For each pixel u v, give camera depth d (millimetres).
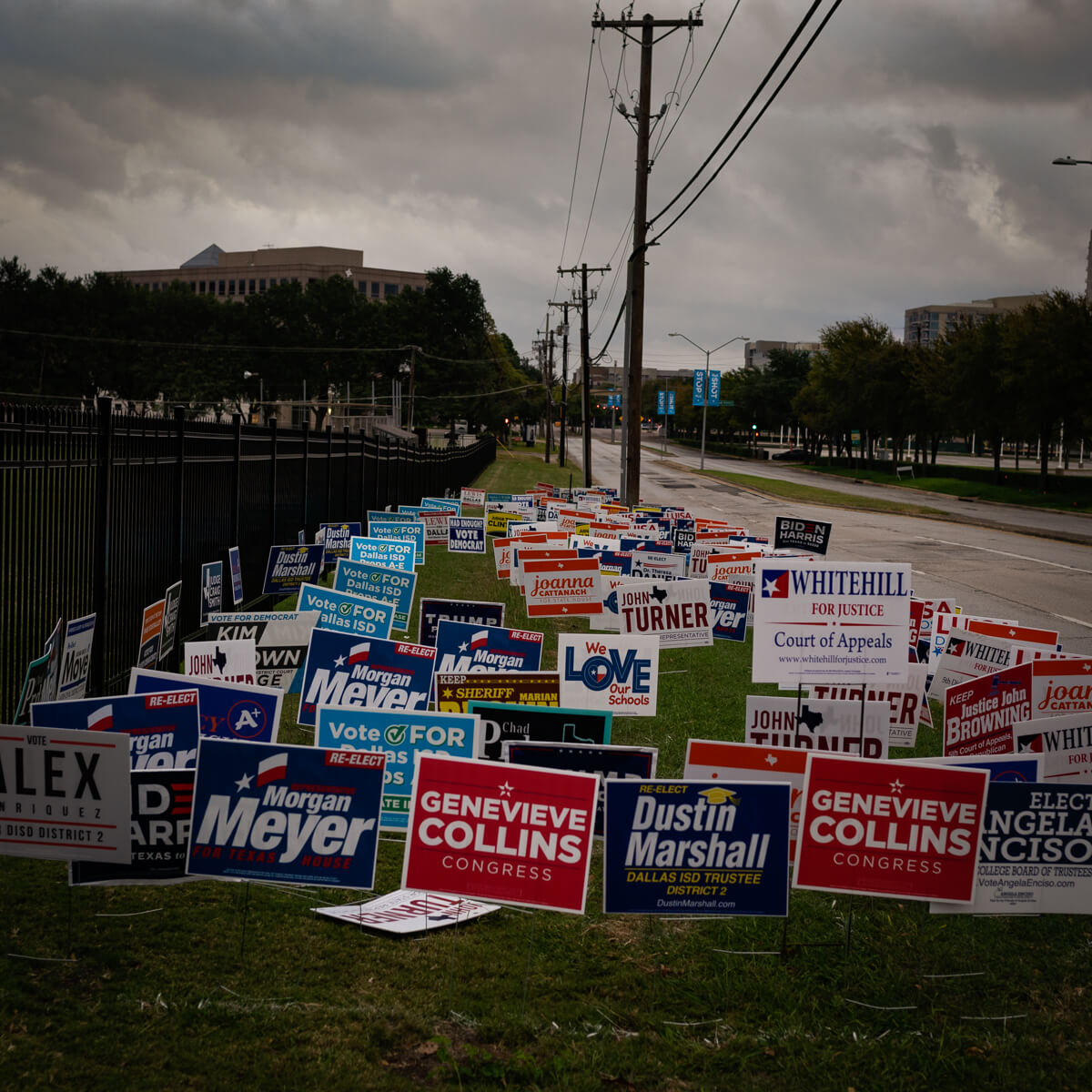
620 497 32281
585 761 5641
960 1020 5035
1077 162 27312
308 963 5164
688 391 154875
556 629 14805
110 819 4992
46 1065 4074
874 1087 4414
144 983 4801
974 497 55156
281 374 102875
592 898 6266
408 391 105250
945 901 5316
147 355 98375
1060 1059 4723
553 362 90062
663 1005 5027
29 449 7457
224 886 6043
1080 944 5941
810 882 5309
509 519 21672
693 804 5164
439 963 5277
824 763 5281
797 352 119625
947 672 9320
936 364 65875
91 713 5531
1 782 4996
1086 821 5348
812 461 100625
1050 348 48969
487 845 5043
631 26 28500
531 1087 4215
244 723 6094
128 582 9555
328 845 5074
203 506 12195
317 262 168000
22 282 95875
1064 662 7359
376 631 9391
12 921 5324
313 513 19609
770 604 6480
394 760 6031
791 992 5180
